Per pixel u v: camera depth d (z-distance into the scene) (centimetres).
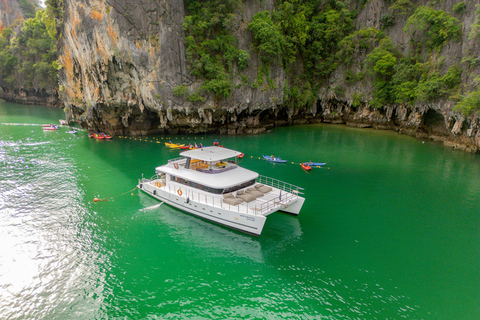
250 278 1748
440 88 4672
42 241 2083
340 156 4288
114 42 4453
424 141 5206
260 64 5578
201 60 4894
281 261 1905
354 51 6181
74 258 1912
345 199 2828
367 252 2000
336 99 6606
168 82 4756
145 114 5450
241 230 2195
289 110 6638
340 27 6266
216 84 4950
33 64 9225
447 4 4934
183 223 2370
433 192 3006
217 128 5941
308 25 6322
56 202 2683
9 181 3130
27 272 1772
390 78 5828
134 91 4956
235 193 2395
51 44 8906
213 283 1706
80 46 4772
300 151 4556
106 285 1680
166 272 1795
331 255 1967
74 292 1627
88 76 5044
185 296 1605
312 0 6444
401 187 3133
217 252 2005
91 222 2358
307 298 1590
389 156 4284
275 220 2428
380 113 6216
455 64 4591
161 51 4597
